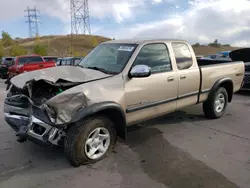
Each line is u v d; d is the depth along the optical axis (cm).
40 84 324
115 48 389
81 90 287
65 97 276
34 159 338
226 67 521
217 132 448
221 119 529
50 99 272
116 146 382
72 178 290
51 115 278
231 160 336
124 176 294
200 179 287
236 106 651
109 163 325
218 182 281
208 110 514
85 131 301
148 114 376
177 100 423
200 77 459
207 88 484
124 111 336
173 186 273
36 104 298
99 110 294
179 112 583
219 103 529
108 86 315
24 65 1252
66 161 332
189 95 446
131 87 341
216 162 330
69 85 299
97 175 296
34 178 290
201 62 673
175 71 409
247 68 809
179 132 448
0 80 1534
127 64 345
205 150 369
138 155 351
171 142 401
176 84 411
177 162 330
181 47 437
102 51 410
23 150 367
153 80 370
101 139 328
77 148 299
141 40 388
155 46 389
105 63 377
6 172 304
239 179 288
